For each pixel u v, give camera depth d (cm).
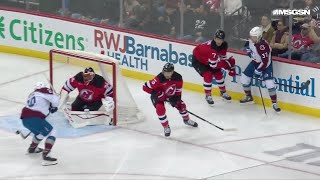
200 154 2025
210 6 2602
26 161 1972
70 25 3030
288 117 2378
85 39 2994
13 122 2306
